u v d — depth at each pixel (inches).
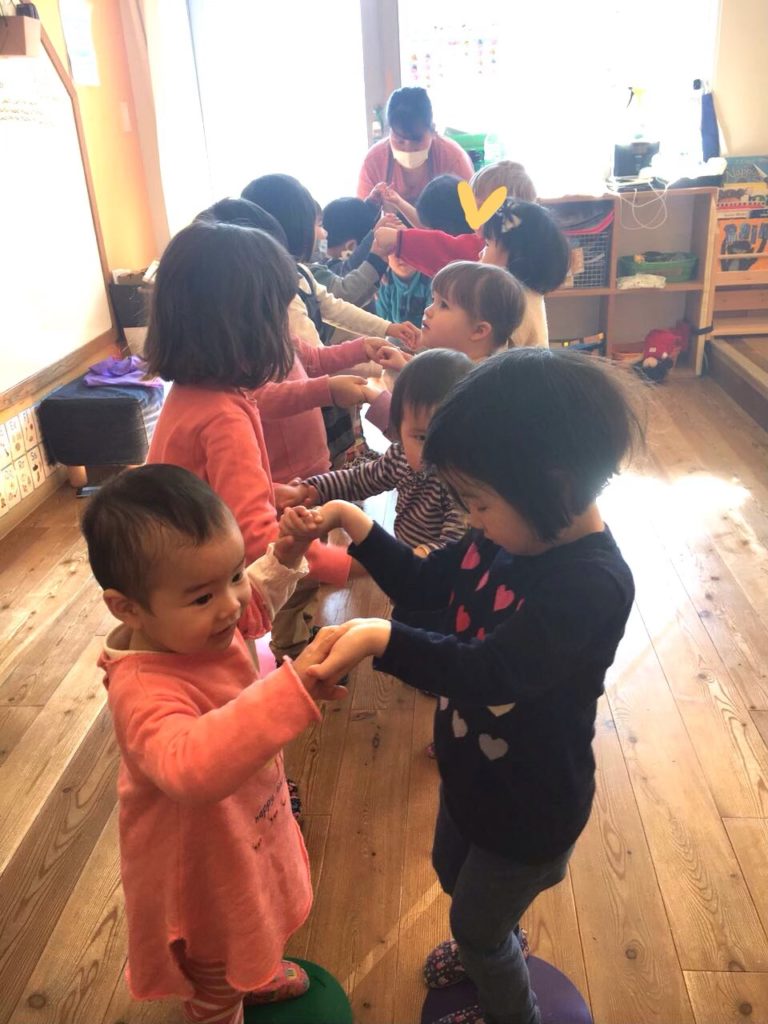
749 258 183.2
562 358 35.4
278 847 45.9
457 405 35.1
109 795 75.5
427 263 102.0
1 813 73.9
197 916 42.9
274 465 77.0
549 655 35.9
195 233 54.6
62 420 139.4
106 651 39.6
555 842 42.4
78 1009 56.8
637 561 111.1
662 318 197.2
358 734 82.1
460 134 174.4
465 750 42.2
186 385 56.0
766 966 58.0
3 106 130.4
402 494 69.9
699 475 135.6
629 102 180.2
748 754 77.0
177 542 36.4
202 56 184.9
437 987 57.1
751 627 96.0
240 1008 49.4
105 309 168.2
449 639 36.8
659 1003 55.9
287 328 57.2
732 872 65.2
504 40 180.5
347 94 185.5
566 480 34.3
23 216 136.1
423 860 67.4
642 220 190.2
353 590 107.7
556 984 56.5
